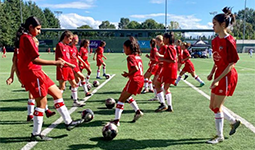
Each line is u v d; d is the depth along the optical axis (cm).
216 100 347
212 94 359
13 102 634
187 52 845
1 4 6222
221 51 332
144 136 381
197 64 2147
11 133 397
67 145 346
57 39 6512
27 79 345
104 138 361
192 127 425
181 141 361
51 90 370
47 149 332
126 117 490
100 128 421
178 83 959
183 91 781
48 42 6525
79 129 416
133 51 425
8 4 7075
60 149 331
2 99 671
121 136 381
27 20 343
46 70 1483
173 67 518
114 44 6644
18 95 730
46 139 364
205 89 819
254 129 413
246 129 413
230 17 331
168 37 520
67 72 565
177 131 404
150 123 448
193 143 353
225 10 337
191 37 6419
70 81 579
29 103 459
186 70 866
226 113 366
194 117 487
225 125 438
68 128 383
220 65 341
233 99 651
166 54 511
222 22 327
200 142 357
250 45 6450
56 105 378
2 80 1055
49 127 426
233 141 360
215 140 354
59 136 382
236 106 574
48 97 707
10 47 6366
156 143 353
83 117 418
